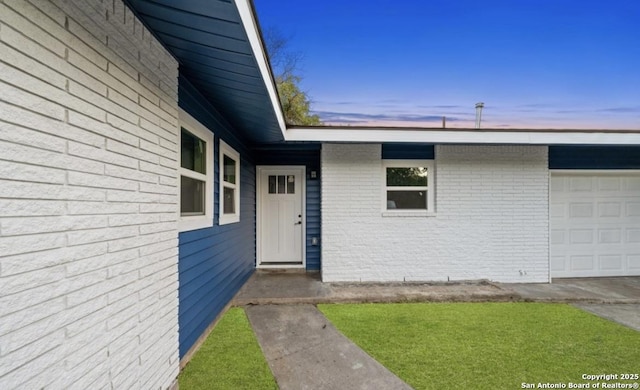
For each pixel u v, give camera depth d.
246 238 5.39
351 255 5.36
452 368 2.59
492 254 5.41
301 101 14.54
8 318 1.04
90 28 1.45
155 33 2.00
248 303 4.25
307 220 6.11
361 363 2.67
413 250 5.38
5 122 1.04
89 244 1.43
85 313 1.39
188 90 2.75
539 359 2.73
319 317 3.77
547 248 5.43
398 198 5.49
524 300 4.43
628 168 5.65
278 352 2.86
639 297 4.49
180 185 2.70
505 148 5.46
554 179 5.64
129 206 1.76
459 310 4.03
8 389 1.04
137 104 1.85
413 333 3.28
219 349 2.92
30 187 1.13
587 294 4.62
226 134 4.06
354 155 5.41
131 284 1.76
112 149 1.61
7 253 1.04
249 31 1.96
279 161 6.12
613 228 5.71
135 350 1.78
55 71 1.24
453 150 5.43
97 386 1.46
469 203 5.42
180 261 2.60
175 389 2.28
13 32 1.07
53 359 1.22
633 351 2.87
